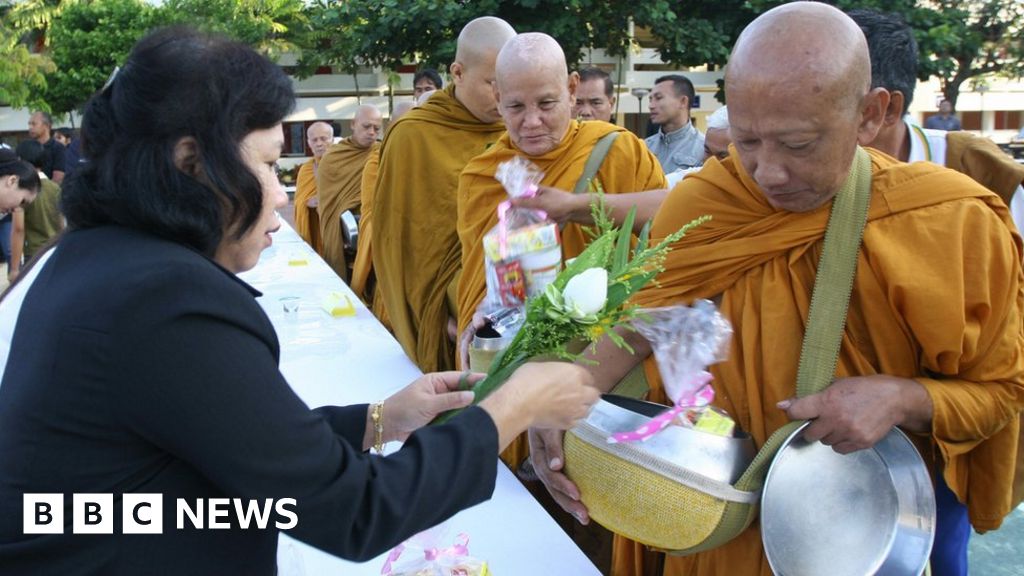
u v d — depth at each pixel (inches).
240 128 35.4
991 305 48.2
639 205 80.4
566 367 44.0
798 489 47.2
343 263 195.2
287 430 34.1
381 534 36.3
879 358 50.2
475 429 39.4
